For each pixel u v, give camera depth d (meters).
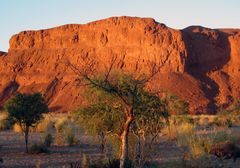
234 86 142.12
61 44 178.62
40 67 173.25
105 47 165.12
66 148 25.16
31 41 186.88
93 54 167.12
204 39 158.38
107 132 15.31
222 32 164.62
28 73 173.38
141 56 154.00
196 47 154.75
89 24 176.38
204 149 18.64
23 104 23.00
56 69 168.75
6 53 191.75
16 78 174.00
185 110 45.97
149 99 13.34
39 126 38.53
